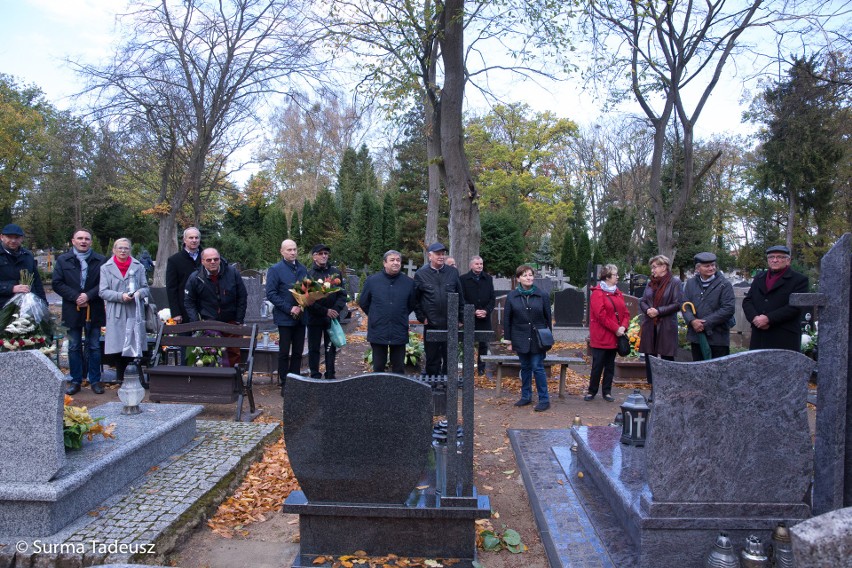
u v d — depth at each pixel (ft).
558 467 18.06
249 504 15.37
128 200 109.19
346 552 12.25
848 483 11.69
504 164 131.44
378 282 24.40
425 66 43.70
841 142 86.48
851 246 11.58
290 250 25.82
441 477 13.66
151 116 70.23
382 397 11.98
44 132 126.00
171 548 12.64
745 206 128.98
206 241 109.40
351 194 148.66
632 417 16.49
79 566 11.62
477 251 45.55
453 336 12.28
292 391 12.10
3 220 130.00
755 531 11.50
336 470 12.10
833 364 11.69
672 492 11.62
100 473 14.10
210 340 23.18
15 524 12.29
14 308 19.98
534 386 30.40
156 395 22.15
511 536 13.69
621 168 151.02
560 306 49.32
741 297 45.78
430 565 11.94
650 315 25.20
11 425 12.41
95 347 25.89
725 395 11.49
